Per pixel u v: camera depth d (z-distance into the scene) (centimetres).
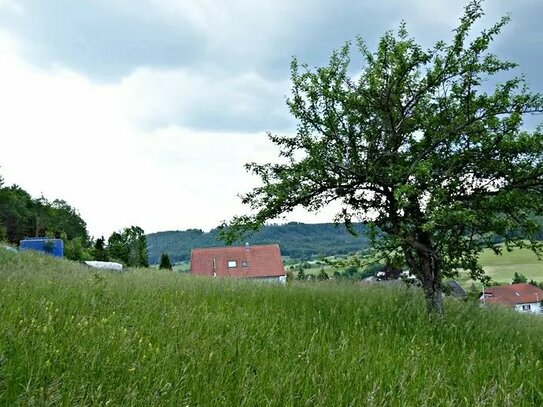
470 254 836
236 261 6538
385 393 348
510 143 808
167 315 578
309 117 877
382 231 862
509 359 494
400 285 1270
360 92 886
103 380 337
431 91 889
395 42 870
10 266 1608
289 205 886
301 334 558
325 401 336
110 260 6194
